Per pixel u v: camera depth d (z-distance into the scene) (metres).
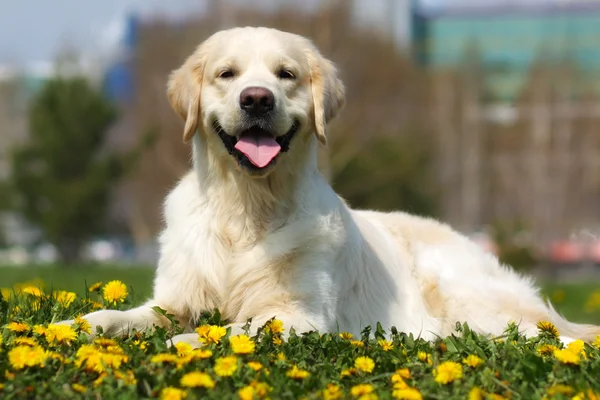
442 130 48.47
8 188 32.97
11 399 3.82
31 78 59.84
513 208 51.69
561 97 52.50
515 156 51.75
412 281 6.74
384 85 37.34
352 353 4.68
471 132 49.56
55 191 32.19
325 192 5.99
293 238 5.66
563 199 50.50
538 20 70.88
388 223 7.11
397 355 4.67
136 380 3.94
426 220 7.37
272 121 5.54
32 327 4.99
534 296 6.91
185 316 5.73
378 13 39.41
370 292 6.30
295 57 5.86
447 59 66.00
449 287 6.70
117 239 52.19
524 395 3.97
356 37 35.34
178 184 6.15
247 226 5.71
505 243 26.69
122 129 41.22
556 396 3.87
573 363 4.36
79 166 32.94
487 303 6.60
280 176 5.73
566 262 45.59
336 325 5.82
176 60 34.50
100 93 33.69
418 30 69.44
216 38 5.99
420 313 6.60
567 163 51.47
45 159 32.44
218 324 5.47
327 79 6.01
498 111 52.78
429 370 4.39
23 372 4.09
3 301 5.98
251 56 5.75
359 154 33.81
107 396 3.83
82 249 34.09
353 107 35.62
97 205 32.88
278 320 5.04
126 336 5.04
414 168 36.03
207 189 5.84
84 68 37.59
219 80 5.79
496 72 59.44
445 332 6.59
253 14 32.53
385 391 3.98
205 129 5.85
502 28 70.81
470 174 49.62
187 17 34.59
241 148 5.52
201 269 5.67
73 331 4.66
